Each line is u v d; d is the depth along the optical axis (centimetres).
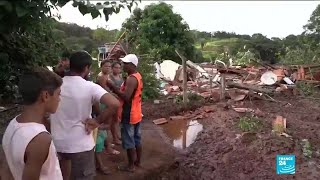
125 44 1580
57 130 338
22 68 750
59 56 788
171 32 2431
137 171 574
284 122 768
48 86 200
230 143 686
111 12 261
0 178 235
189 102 1118
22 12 232
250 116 863
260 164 570
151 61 1337
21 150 191
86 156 344
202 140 757
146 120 962
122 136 547
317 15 2305
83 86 333
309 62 1673
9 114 814
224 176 565
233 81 1309
